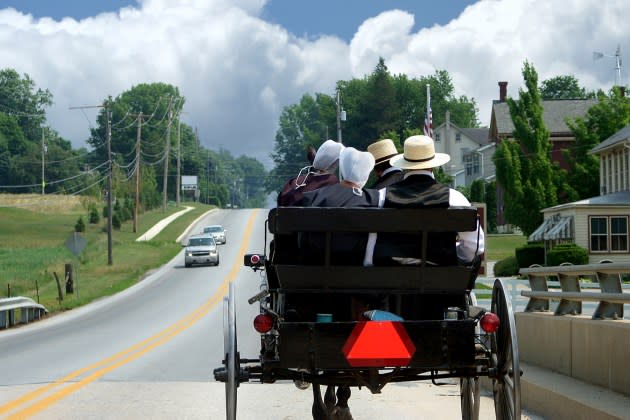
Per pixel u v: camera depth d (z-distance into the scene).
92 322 32.12
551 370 11.37
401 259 7.32
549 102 85.25
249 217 118.56
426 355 6.88
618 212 49.09
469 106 171.50
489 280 19.58
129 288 53.41
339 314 7.70
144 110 199.62
